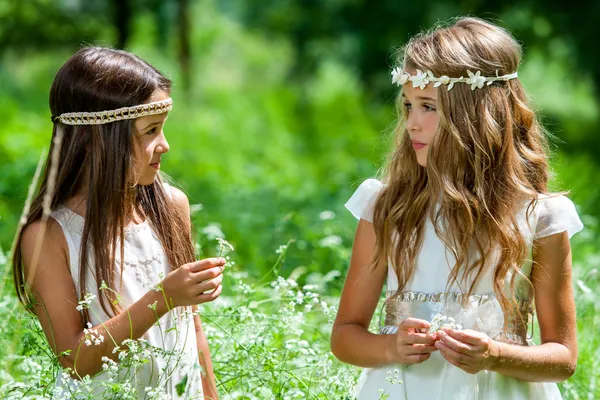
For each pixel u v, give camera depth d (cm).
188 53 2811
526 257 455
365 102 3164
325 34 3441
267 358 504
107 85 455
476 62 456
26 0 2231
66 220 462
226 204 1282
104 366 425
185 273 435
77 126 464
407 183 476
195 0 3491
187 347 477
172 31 2823
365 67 3203
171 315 477
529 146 478
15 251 467
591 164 2092
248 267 934
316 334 593
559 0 2964
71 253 459
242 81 3884
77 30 2277
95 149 458
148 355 448
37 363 511
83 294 456
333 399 485
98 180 456
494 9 2966
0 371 536
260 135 2498
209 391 492
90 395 430
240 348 536
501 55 463
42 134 1805
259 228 1118
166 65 2777
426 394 455
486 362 424
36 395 464
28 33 2288
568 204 466
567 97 3484
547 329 462
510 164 460
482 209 453
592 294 703
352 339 468
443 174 454
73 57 470
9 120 1972
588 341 671
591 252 1008
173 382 468
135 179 462
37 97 2527
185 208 509
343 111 2886
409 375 459
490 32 469
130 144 458
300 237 998
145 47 2731
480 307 456
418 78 454
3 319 559
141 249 474
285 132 2552
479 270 452
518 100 473
